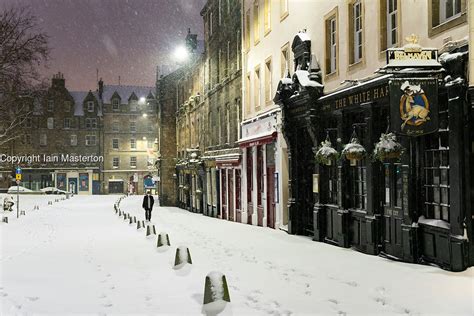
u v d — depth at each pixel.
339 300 8.30
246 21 27.78
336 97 15.16
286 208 21.55
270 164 23.34
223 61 33.53
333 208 15.94
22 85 47.44
